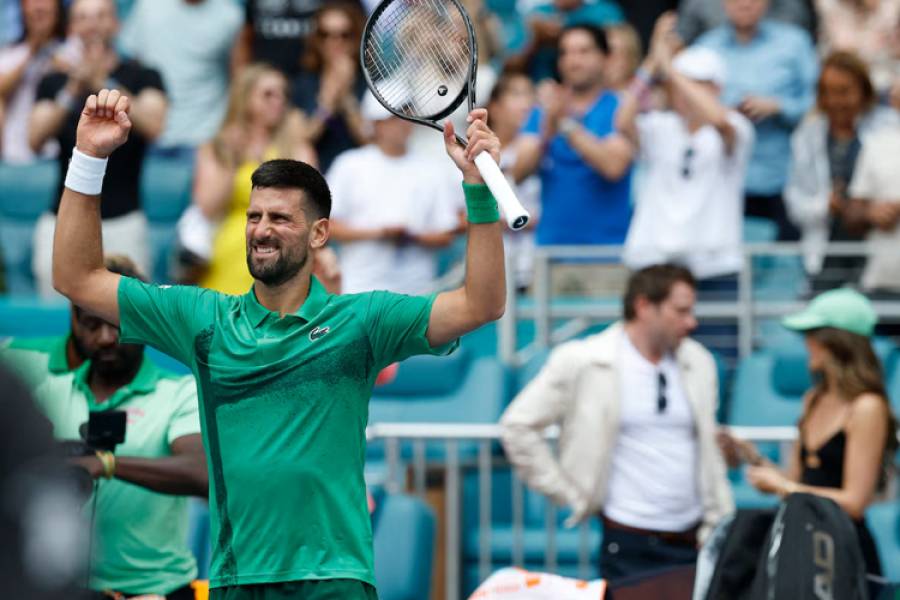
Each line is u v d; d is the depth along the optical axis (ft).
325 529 41.04
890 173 101.71
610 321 103.09
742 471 94.12
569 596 54.08
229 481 41.16
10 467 13.97
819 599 51.29
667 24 102.68
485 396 97.60
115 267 57.72
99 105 41.91
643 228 102.37
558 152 105.19
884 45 118.83
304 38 125.90
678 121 101.96
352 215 103.65
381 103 42.55
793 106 114.62
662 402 72.38
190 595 54.13
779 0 122.21
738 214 102.47
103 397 53.52
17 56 121.49
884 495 79.46
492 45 131.44
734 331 101.81
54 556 14.23
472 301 41.01
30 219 120.57
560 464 73.61
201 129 126.00
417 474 82.28
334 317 41.78
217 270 96.99
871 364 66.80
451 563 82.74
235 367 41.42
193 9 126.72
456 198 112.47
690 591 55.83
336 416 41.32
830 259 100.94
